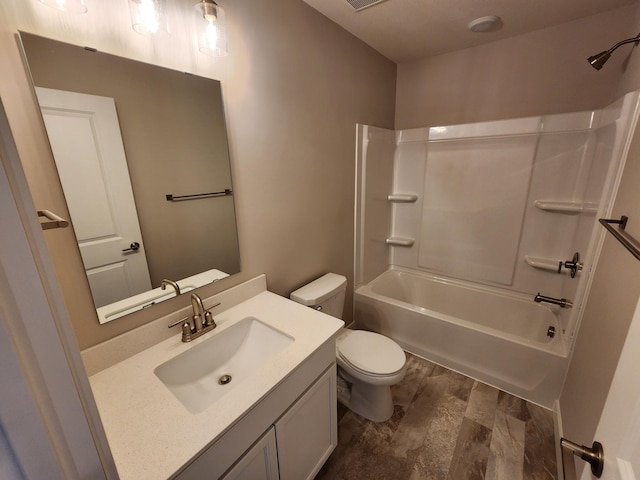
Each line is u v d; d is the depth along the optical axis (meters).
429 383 1.99
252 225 1.51
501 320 2.34
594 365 1.14
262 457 0.99
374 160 2.38
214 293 1.39
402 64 2.56
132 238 1.07
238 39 1.29
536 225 2.16
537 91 2.06
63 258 0.91
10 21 0.75
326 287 1.85
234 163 1.37
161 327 1.17
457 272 2.59
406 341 2.29
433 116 2.52
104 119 0.95
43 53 0.81
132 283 1.09
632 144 1.25
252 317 1.35
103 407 0.87
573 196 1.98
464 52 2.27
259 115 1.44
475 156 2.30
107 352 1.03
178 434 0.78
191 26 1.12
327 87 1.83
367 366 1.58
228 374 1.23
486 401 1.83
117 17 0.94
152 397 0.90
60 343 0.35
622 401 0.51
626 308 0.91
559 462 1.41
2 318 0.30
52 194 0.87
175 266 1.22
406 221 2.77
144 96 1.03
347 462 1.49
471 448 1.54
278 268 1.71
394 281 2.81
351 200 2.25
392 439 1.61
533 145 2.06
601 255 1.38
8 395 0.31
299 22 1.57
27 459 0.34
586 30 1.83
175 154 1.15
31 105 0.81
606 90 1.84
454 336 2.04
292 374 1.04
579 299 1.62
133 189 1.05
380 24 1.84
